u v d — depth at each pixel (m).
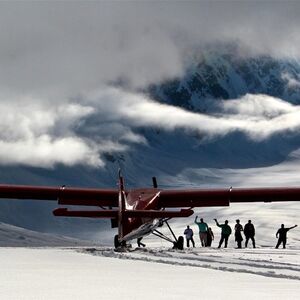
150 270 18.70
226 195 36.41
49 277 15.65
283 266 22.12
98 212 31.75
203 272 18.39
